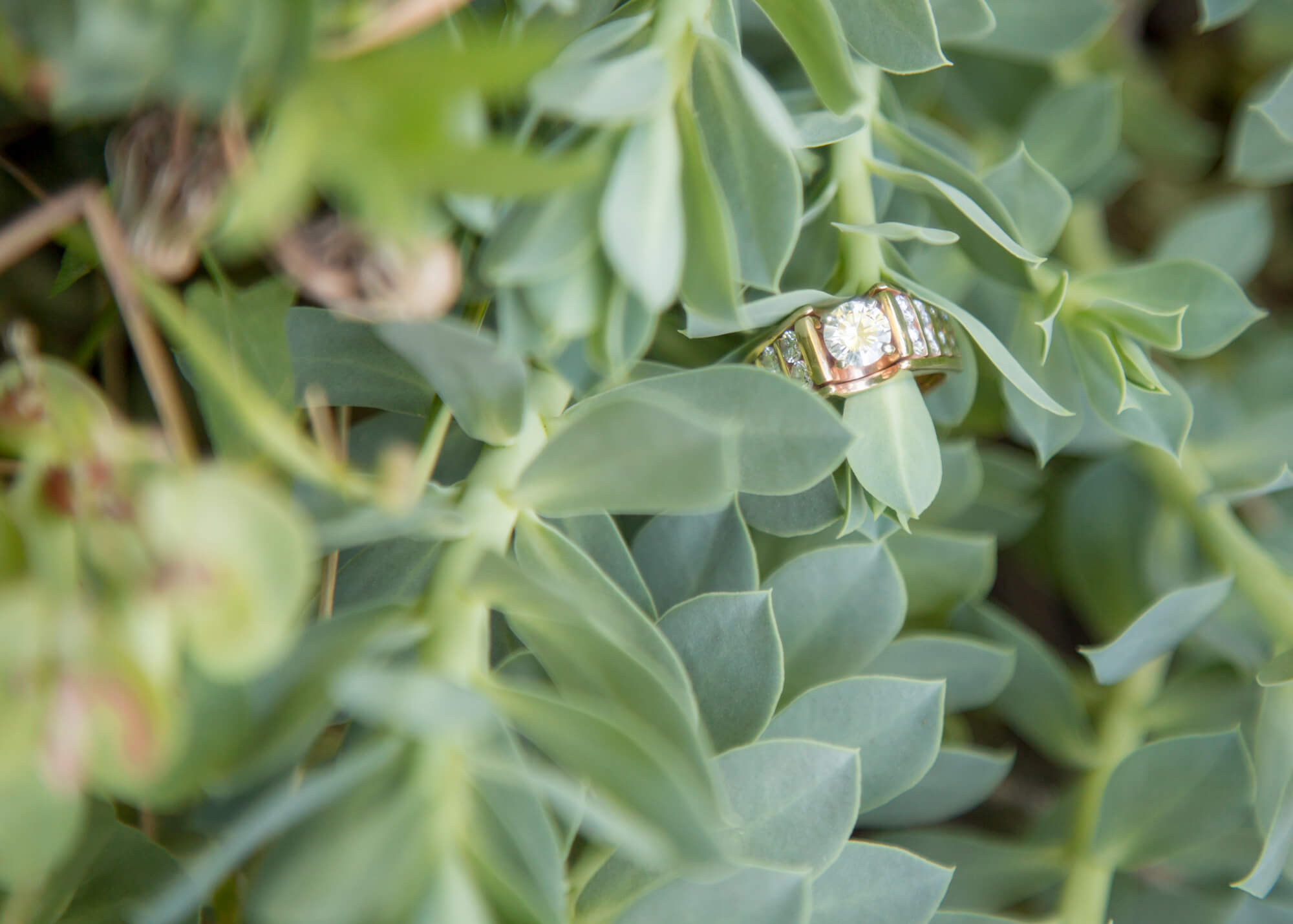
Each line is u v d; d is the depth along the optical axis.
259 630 0.23
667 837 0.24
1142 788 0.30
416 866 0.23
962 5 0.28
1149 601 0.34
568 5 0.25
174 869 0.26
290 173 0.23
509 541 0.27
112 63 0.23
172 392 0.24
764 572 0.30
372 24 0.24
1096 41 0.36
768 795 0.26
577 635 0.25
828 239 0.29
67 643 0.23
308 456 0.24
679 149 0.25
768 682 0.27
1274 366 0.35
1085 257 0.35
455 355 0.25
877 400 0.27
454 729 0.23
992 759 0.30
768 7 0.26
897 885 0.27
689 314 0.26
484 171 0.23
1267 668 0.29
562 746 0.24
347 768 0.23
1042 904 0.32
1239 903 0.31
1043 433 0.30
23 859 0.23
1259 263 0.34
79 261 0.26
